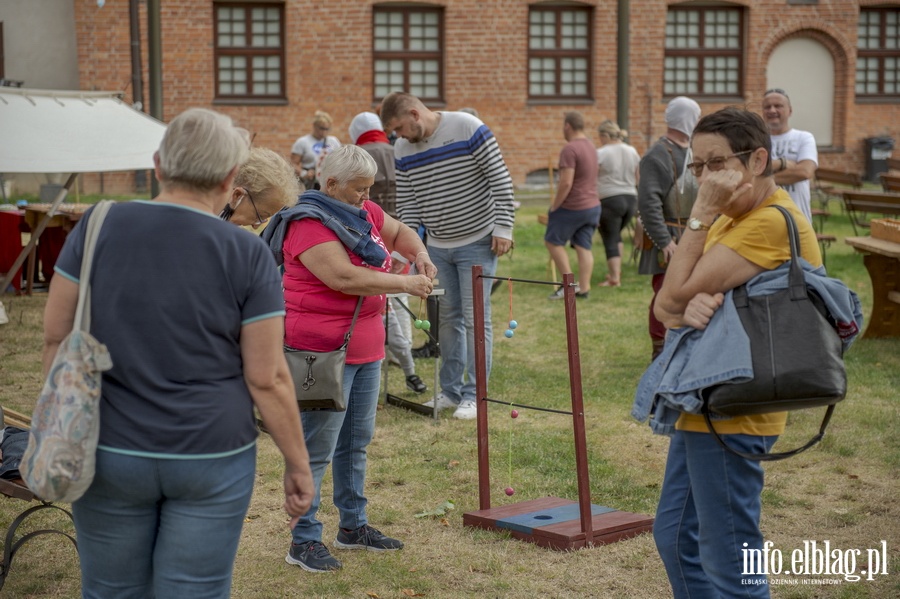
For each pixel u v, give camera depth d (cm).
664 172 645
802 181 724
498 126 2038
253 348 246
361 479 427
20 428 411
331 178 385
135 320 238
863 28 2209
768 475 518
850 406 640
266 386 248
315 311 382
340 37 1962
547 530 430
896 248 787
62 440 229
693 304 273
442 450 571
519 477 523
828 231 1530
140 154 735
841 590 385
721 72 2134
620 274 1187
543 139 2056
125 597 253
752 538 279
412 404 654
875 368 741
